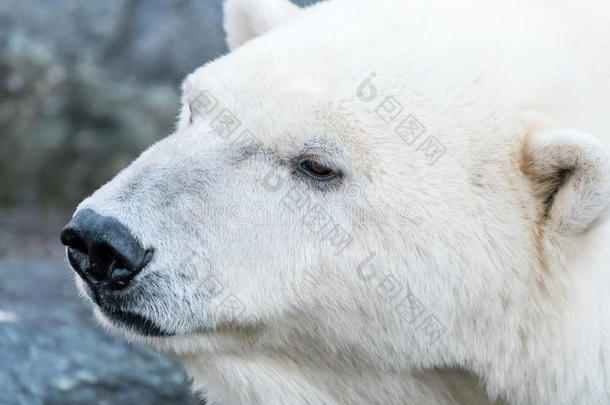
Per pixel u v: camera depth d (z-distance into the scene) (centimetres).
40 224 2361
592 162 902
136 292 963
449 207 958
